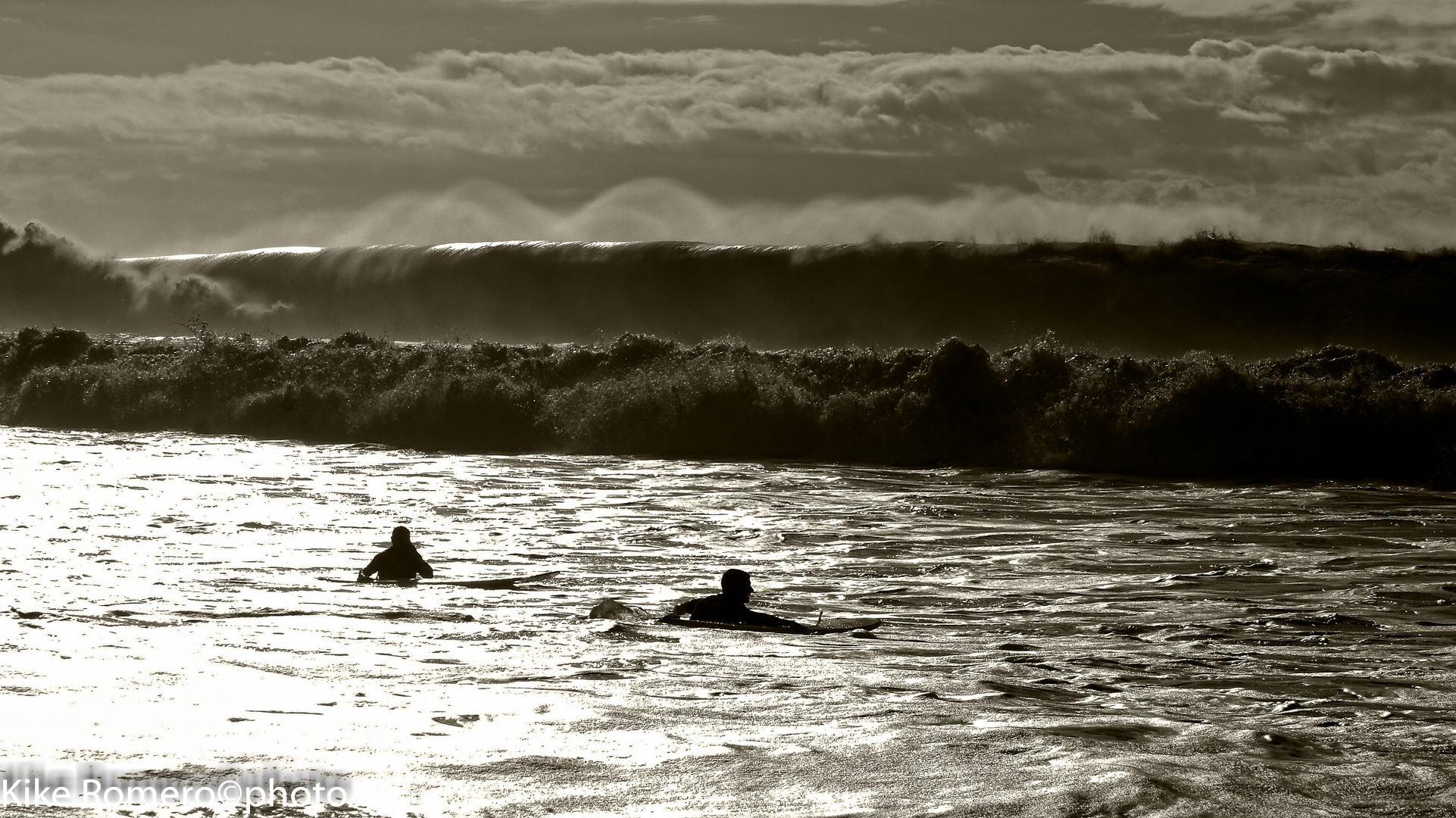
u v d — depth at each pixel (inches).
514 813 518.6
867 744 633.0
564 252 6860.2
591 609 1095.6
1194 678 842.8
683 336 6318.9
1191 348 5403.5
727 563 1408.7
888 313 6107.3
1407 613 1123.3
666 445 2711.6
